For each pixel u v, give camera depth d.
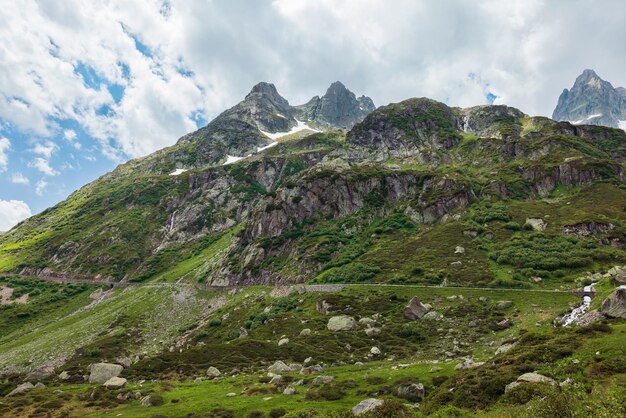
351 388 54.78
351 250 165.75
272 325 111.06
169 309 159.50
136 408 53.00
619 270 96.38
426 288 117.19
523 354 47.44
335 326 98.69
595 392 30.42
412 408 42.16
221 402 52.22
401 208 197.75
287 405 48.44
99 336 136.75
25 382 75.56
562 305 90.31
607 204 157.38
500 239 145.12
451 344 80.69
